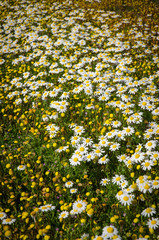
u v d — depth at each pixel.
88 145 1.29
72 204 1.12
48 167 1.26
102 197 1.12
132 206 1.07
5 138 1.40
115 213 1.08
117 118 1.41
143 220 1.04
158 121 1.35
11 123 1.49
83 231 1.04
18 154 1.32
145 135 1.27
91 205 1.05
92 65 1.94
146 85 1.59
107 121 1.34
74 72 1.77
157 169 1.15
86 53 2.16
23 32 2.71
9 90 1.74
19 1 3.76
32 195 1.16
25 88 1.68
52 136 1.35
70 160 1.22
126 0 3.64
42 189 1.16
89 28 2.72
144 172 1.16
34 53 2.23
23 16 3.20
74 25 2.83
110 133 1.29
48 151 1.32
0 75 1.96
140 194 1.08
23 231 1.04
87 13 3.20
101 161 1.20
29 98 1.63
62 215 1.07
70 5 3.48
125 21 2.87
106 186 1.15
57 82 1.75
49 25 2.83
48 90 1.66
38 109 1.55
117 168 1.20
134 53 2.10
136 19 2.97
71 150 1.29
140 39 2.38
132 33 2.55
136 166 1.19
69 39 2.44
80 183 1.15
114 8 3.36
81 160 1.20
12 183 1.21
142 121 1.37
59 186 1.16
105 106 1.49
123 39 2.43
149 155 1.18
